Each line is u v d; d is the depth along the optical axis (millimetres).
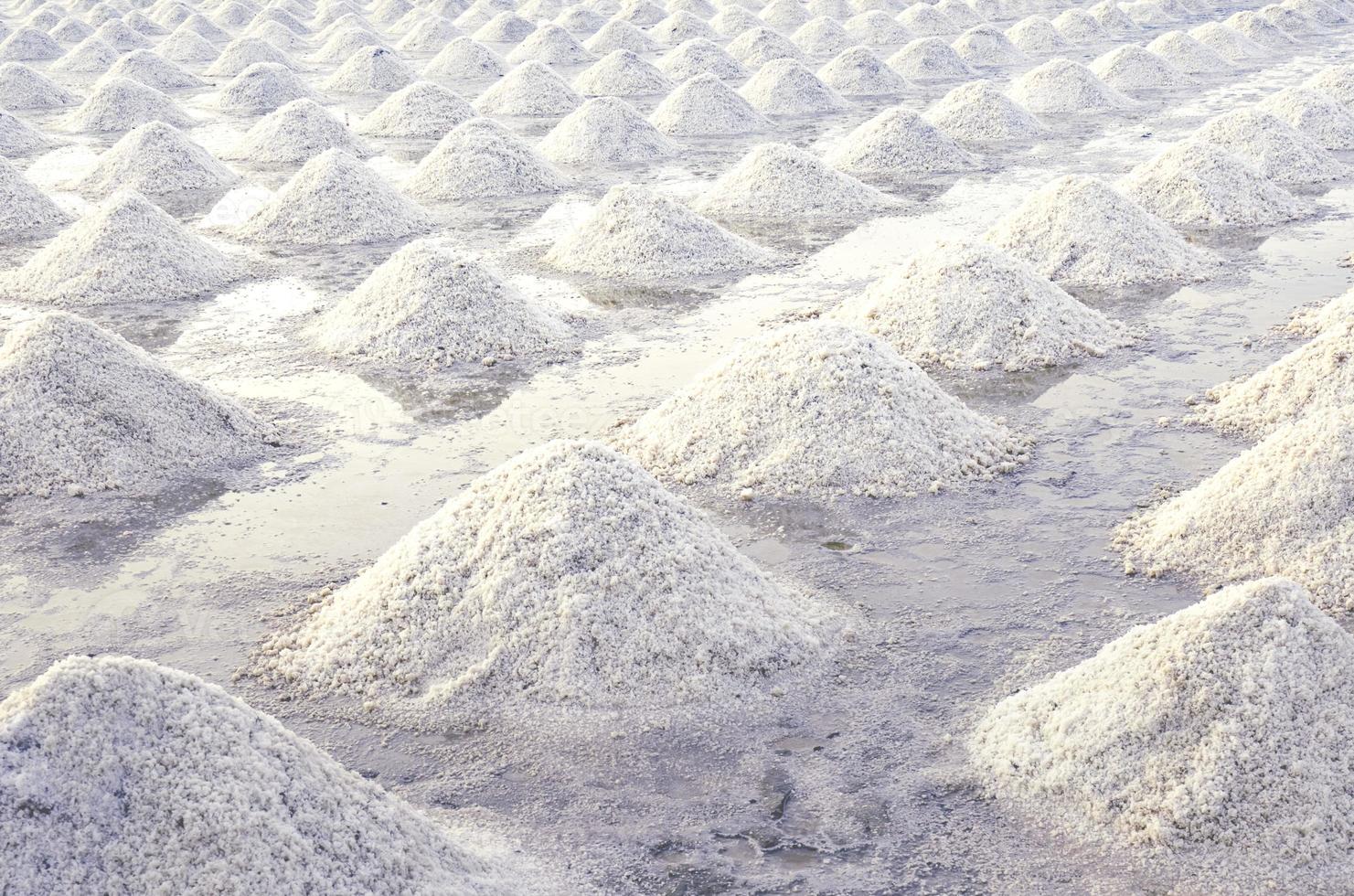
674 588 4227
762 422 6043
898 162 14445
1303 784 3201
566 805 3508
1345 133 14812
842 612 4590
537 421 6758
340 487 5875
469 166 13586
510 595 4211
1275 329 8078
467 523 4504
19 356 6242
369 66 22188
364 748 3816
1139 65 20875
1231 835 3182
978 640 4367
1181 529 5035
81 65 24828
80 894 2699
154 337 8516
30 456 5934
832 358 6137
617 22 26203
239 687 4191
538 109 19094
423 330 7980
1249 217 11234
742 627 4203
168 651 4430
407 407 7023
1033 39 26047
